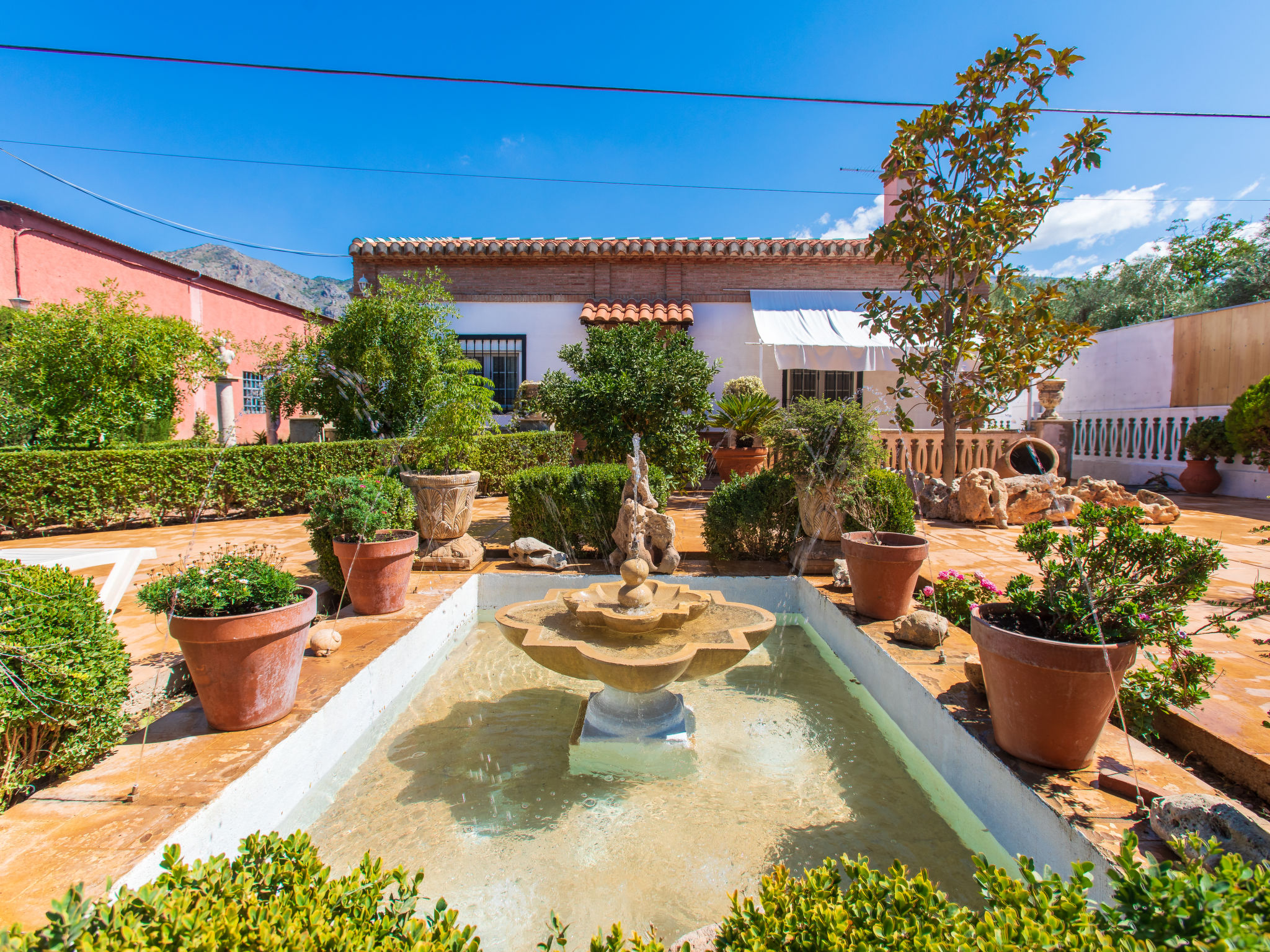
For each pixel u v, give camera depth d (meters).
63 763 2.38
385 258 14.20
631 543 5.72
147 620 4.38
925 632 3.83
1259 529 5.34
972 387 8.16
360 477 4.85
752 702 3.95
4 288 11.54
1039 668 2.37
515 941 2.04
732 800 2.90
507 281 14.47
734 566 6.09
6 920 1.69
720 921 2.13
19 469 7.89
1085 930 1.21
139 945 1.10
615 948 1.33
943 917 1.29
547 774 3.12
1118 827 2.07
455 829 2.67
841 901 1.35
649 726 3.40
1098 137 6.75
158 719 2.96
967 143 7.30
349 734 3.36
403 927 1.31
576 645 3.23
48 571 2.59
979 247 7.48
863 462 5.32
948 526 8.35
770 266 14.48
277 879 1.41
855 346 13.11
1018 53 6.78
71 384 9.73
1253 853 1.72
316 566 6.12
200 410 15.33
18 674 2.21
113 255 13.72
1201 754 2.65
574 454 12.17
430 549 6.06
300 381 12.16
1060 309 21.20
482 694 4.09
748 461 11.15
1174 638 2.59
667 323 13.55
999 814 2.51
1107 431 13.92
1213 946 1.12
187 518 9.46
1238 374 11.27
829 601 4.90
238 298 17.80
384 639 4.07
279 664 2.86
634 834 2.64
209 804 2.26
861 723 3.68
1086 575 2.67
